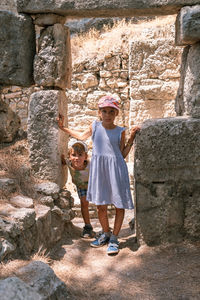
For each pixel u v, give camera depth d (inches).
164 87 252.1
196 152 112.3
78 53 282.7
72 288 94.0
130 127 262.7
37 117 130.6
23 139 149.9
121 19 361.7
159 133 113.3
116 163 117.0
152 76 254.7
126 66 263.4
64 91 138.3
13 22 128.1
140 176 117.2
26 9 125.9
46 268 85.8
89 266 109.8
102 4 118.6
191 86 116.4
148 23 315.3
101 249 123.0
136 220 120.4
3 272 81.5
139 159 116.5
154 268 104.5
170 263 106.6
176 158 113.5
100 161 118.0
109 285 97.0
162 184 117.0
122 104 267.7
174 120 113.0
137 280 99.0
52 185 128.8
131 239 129.0
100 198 117.5
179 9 117.7
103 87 270.1
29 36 132.0
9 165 128.6
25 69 132.7
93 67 270.4
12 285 71.1
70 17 132.7
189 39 112.0
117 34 282.0
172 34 262.2
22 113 313.9
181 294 90.4
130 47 254.4
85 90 274.7
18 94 313.1
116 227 120.7
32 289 73.5
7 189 114.3
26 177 128.4
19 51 130.0
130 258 113.0
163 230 118.2
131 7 117.3
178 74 249.6
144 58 253.8
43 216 111.6
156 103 257.0
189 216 117.0
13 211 101.8
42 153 131.6
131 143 120.6
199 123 111.0
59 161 133.1
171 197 117.0
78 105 277.9
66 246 125.0
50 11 124.0
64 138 138.6
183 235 118.1
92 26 375.6
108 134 118.5
